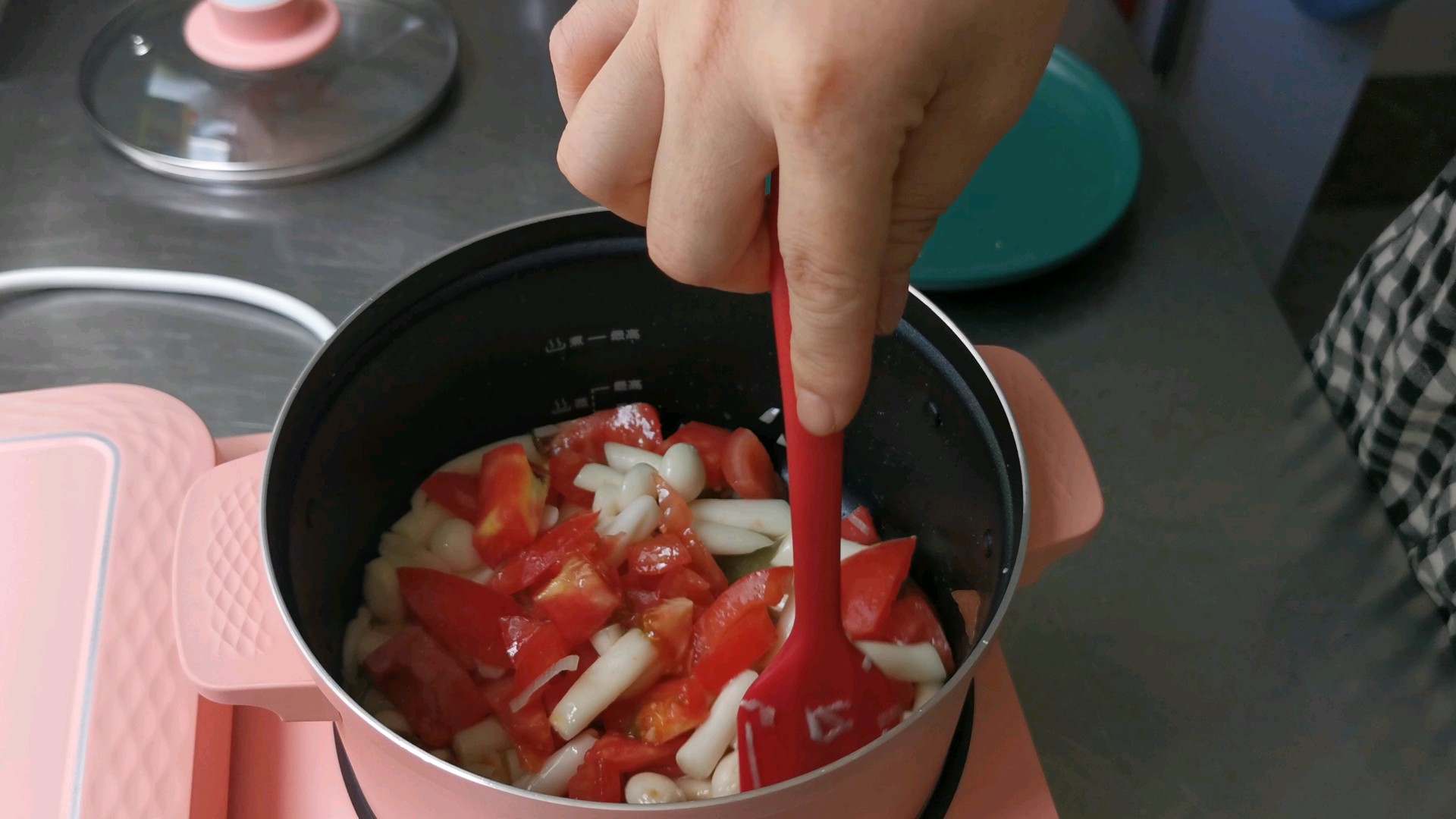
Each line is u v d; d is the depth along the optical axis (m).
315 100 0.72
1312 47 0.88
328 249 0.68
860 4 0.36
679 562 0.55
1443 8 1.13
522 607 0.55
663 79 0.41
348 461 0.52
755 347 0.57
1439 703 0.56
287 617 0.44
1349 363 0.67
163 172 0.70
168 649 0.51
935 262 0.65
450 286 0.52
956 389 0.50
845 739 0.49
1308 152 0.93
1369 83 1.19
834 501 0.45
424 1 0.77
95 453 0.55
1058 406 0.51
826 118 0.36
